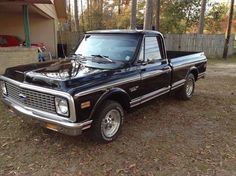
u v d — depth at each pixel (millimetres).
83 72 4582
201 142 5008
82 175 3889
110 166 4125
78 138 5000
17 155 4387
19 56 10047
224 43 21625
